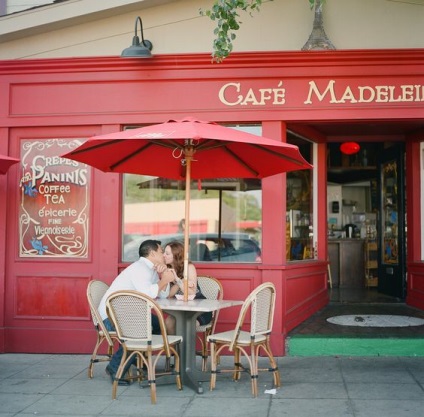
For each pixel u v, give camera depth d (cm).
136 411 489
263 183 703
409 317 777
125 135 504
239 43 700
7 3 772
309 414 474
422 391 531
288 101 688
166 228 732
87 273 710
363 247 1129
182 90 700
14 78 723
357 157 1069
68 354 704
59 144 724
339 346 668
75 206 718
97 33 719
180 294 616
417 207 839
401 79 679
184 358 557
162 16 711
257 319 529
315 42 679
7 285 719
